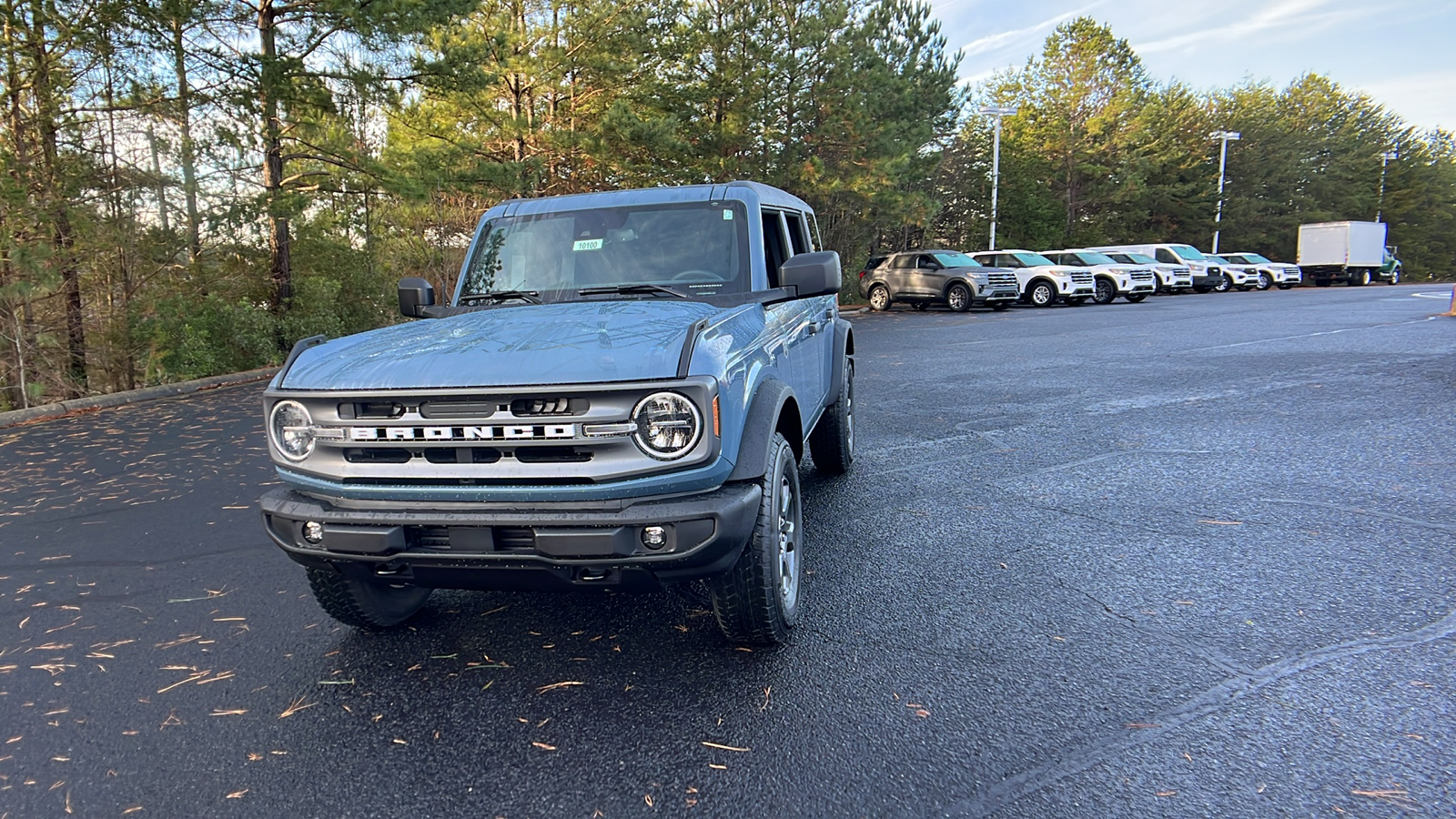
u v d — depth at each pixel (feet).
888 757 8.46
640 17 68.64
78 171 39.73
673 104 75.10
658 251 13.75
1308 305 74.38
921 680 9.99
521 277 14.08
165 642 11.92
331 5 43.91
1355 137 184.65
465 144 64.39
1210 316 63.82
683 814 7.70
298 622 12.53
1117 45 141.79
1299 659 10.12
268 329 47.32
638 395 8.63
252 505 19.08
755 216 13.93
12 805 8.16
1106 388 31.14
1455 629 10.73
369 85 48.19
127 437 28.32
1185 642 10.68
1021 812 7.52
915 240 124.06
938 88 97.09
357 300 55.83
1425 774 7.82
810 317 15.94
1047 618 11.57
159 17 40.60
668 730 9.15
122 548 16.22
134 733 9.47
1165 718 8.95
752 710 9.48
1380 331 47.73
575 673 10.57
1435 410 24.43
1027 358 41.09
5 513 19.04
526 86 71.20
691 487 8.92
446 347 9.81
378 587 11.57
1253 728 8.69
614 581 8.96
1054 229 131.34
